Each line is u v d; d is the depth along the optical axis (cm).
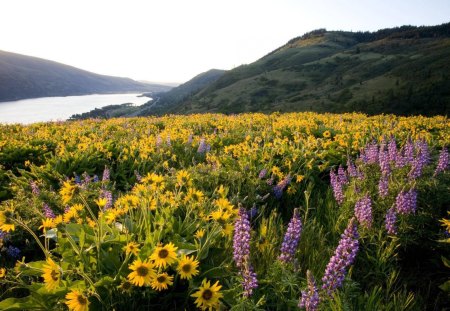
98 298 276
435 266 407
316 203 576
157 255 276
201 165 655
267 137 958
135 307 297
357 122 1411
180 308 310
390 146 614
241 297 301
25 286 307
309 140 841
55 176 690
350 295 315
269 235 418
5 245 415
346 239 282
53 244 438
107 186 602
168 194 436
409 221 420
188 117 1978
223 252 366
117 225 375
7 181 684
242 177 608
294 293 303
